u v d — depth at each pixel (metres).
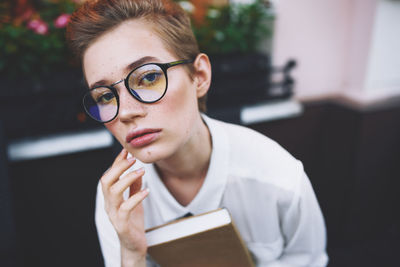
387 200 1.71
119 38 0.45
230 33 1.41
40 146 1.25
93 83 0.47
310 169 1.73
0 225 1.09
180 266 0.62
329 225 1.76
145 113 0.46
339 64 1.63
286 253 0.80
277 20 1.45
